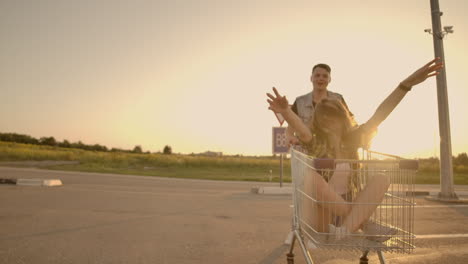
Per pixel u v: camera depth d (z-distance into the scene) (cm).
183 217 738
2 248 471
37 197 966
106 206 854
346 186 315
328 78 487
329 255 484
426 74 321
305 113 500
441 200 1145
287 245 525
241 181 1981
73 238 535
